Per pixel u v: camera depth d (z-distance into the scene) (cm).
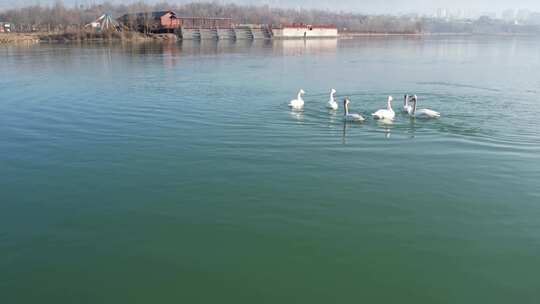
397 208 1688
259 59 7650
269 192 1822
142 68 6056
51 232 1533
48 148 2378
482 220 1599
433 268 1337
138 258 1392
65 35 12794
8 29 16700
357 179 1955
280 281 1286
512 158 2227
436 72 5759
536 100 3712
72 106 3416
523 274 1308
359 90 4247
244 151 2317
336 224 1571
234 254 1407
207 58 7781
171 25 15775
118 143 2458
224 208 1686
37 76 5122
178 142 2473
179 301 1209
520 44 15125
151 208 1692
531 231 1526
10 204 1731
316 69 6075
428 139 2542
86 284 1277
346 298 1216
